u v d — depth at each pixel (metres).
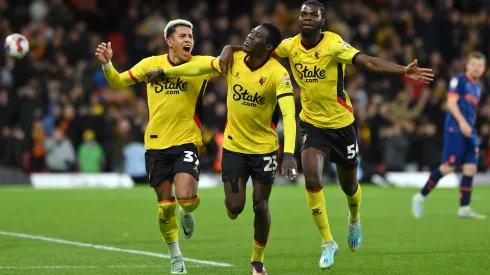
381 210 34.97
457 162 30.97
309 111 20.28
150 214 32.66
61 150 50.19
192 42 18.89
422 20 63.91
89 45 57.38
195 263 19.89
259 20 61.59
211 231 26.84
